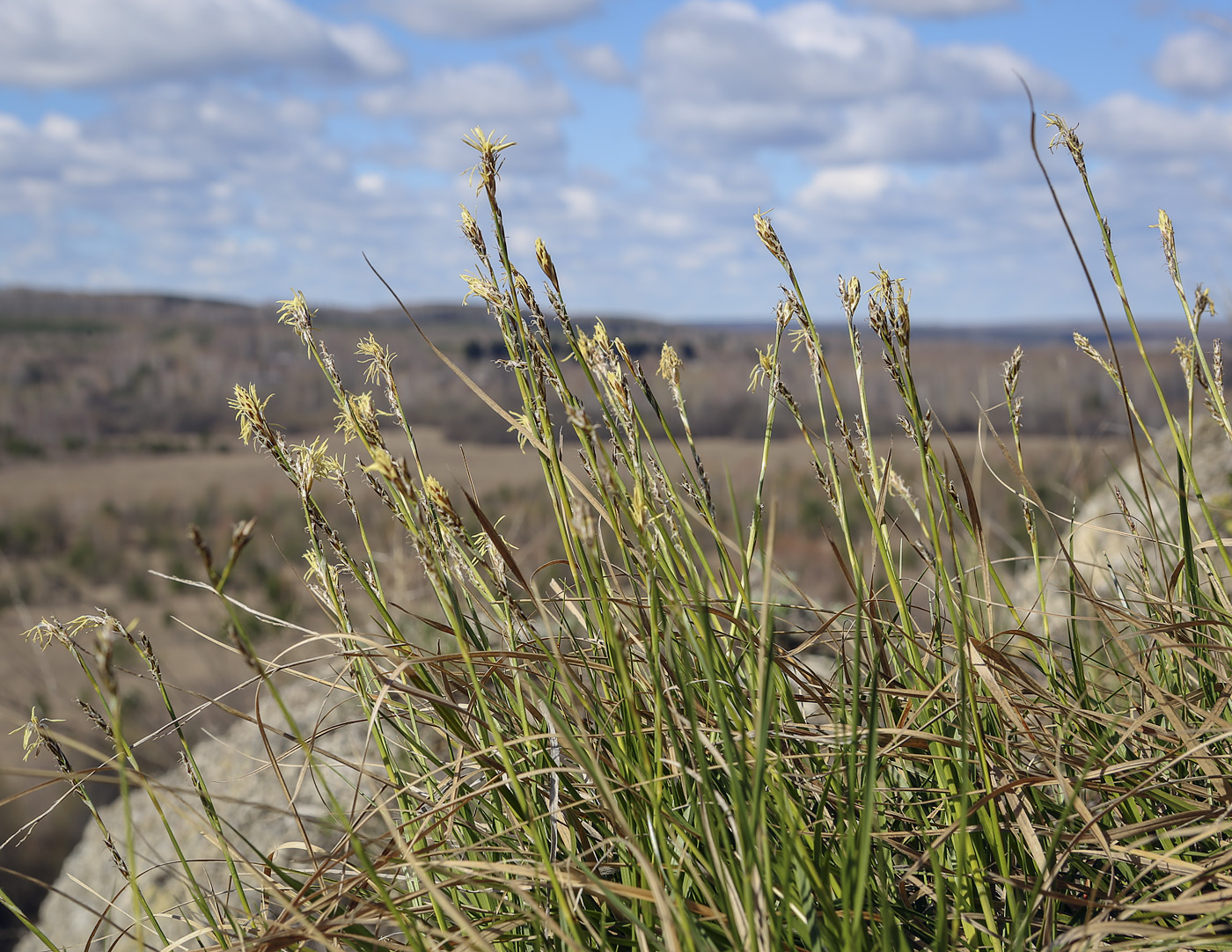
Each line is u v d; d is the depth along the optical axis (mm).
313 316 1242
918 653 1374
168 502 32594
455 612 1129
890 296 1226
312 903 1253
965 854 1135
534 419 1236
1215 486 4449
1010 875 1278
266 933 1183
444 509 1098
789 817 1160
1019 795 1278
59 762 1232
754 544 1345
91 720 1231
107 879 4320
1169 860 1184
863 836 963
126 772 919
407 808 1377
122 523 29172
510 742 1179
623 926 1265
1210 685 1524
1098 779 1331
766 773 1212
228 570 840
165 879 3617
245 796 3816
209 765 4188
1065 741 1369
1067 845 1293
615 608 1107
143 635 1211
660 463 1227
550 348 1200
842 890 1027
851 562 1267
